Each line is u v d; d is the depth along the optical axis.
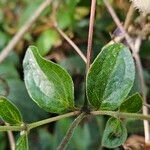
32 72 0.22
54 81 0.22
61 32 0.35
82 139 0.34
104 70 0.21
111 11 0.34
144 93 0.32
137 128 0.33
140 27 0.33
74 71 0.36
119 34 0.33
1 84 0.36
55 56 0.39
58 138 0.33
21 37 0.39
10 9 0.48
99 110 0.22
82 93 0.35
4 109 0.21
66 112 0.23
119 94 0.21
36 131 0.36
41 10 0.39
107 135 0.21
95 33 0.37
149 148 0.30
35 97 0.22
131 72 0.21
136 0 0.21
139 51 0.37
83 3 0.39
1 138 0.36
